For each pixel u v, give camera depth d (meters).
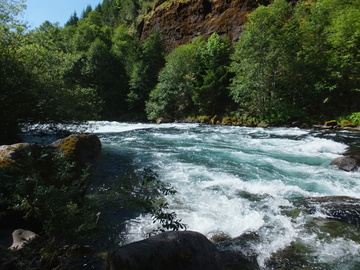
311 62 19.38
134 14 58.97
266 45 19.84
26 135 11.42
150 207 2.95
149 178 2.94
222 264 2.44
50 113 9.85
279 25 20.06
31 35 10.97
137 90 36.75
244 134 14.79
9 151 3.39
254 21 19.73
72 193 2.62
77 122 11.38
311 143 10.55
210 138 13.38
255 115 21.50
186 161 8.05
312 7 21.84
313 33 20.30
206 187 5.47
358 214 3.92
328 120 17.89
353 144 10.34
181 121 27.72
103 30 54.78
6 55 7.85
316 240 3.27
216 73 26.50
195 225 3.77
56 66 11.71
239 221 3.90
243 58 20.81
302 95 20.22
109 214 4.09
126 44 43.62
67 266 2.58
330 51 18.97
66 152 4.04
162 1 46.84
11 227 3.07
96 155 4.57
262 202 4.62
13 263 1.97
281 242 3.23
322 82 18.88
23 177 2.41
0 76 7.70
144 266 1.98
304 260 2.83
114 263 1.97
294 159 8.38
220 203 4.59
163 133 15.84
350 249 3.05
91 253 2.96
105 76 35.66
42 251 2.23
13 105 8.45
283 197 4.93
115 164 7.61
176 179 6.05
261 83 20.52
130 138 13.55
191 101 29.89
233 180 5.96
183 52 29.34
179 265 2.12
